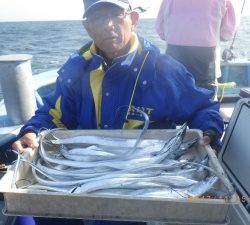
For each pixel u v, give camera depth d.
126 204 1.34
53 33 52.31
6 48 26.95
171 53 3.93
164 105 1.98
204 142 1.76
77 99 2.08
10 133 2.62
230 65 4.63
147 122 1.78
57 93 2.17
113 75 1.91
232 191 1.32
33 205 1.39
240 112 1.88
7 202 1.39
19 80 2.73
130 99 1.95
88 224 2.26
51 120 2.15
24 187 1.52
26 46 28.02
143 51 1.94
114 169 1.62
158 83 1.96
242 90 2.22
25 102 2.82
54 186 1.55
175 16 3.81
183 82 2.00
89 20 1.79
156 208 1.33
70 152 1.76
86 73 2.01
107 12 1.77
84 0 1.87
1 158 2.52
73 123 2.26
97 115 2.01
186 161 1.67
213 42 3.73
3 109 3.19
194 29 3.71
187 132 1.87
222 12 3.66
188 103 2.00
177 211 1.33
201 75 3.86
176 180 1.50
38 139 1.87
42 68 13.91
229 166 1.86
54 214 1.40
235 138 1.85
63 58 17.67
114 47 1.83
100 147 1.78
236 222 1.54
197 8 3.66
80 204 1.36
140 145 1.74
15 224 1.93
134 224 1.92
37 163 1.71
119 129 1.93
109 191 1.47
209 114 1.95
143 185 1.48
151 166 1.59
